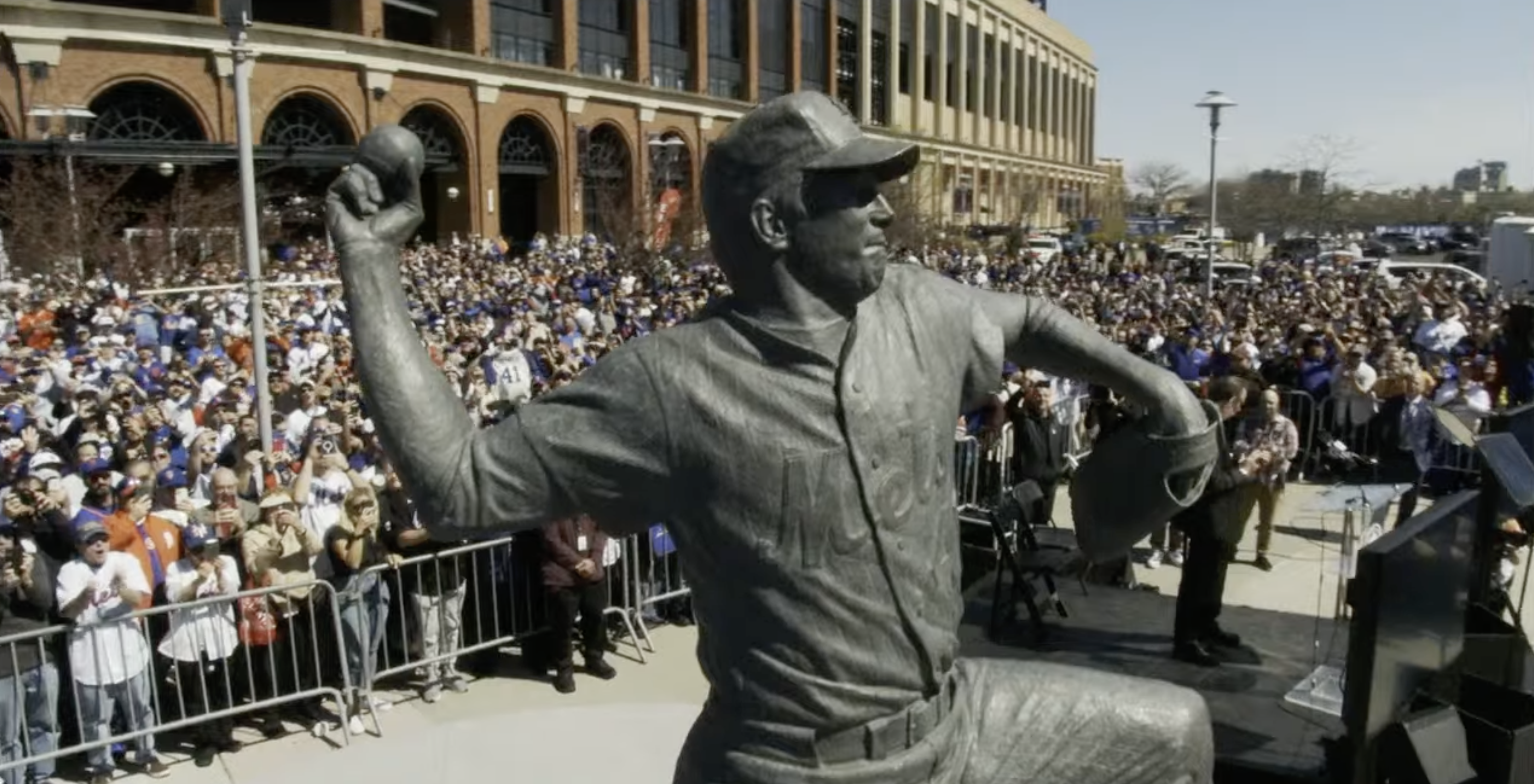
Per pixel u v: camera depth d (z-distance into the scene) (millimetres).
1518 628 5141
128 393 12195
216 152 28875
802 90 2285
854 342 2236
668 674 8375
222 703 7445
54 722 6875
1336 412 13602
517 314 19469
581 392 2277
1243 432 10562
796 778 2234
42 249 23188
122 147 26984
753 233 2219
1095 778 2479
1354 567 7523
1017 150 91625
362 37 34469
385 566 7844
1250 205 66750
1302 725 5523
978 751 2451
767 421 2201
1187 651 6547
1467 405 11594
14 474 9281
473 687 8219
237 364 15195
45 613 6949
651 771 6484
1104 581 8977
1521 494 4547
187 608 7090
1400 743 3873
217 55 30859
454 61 37562
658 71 48188
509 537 8406
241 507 8656
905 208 39094
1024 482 8797
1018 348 2611
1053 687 2535
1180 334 16797
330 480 8898
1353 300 25391
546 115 41750
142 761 7047
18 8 27266
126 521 7383
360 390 2205
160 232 24547
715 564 2262
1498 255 32375
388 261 2230
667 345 2270
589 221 44438
